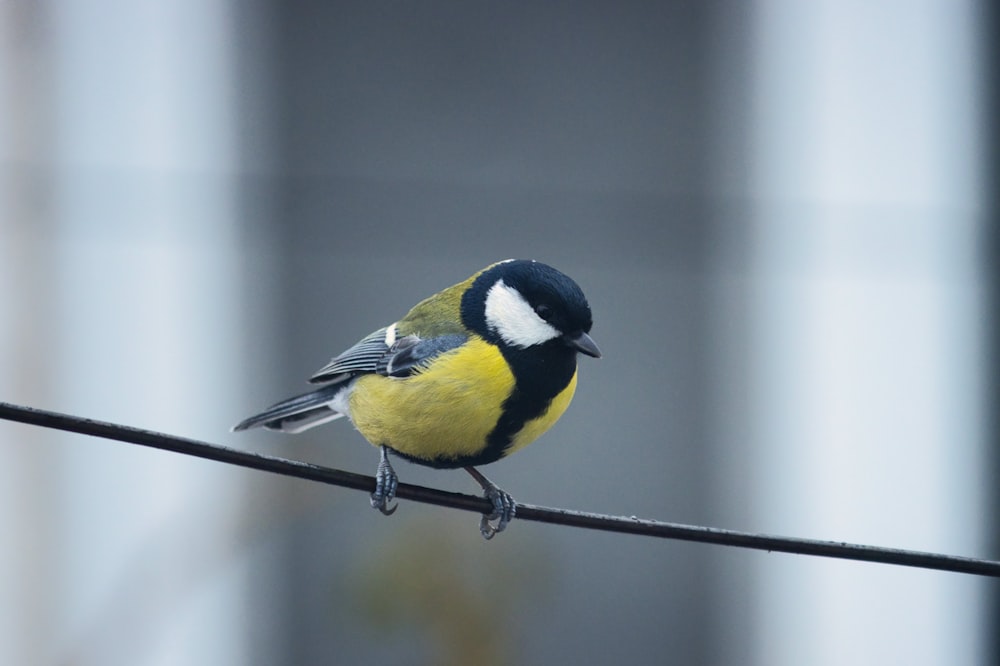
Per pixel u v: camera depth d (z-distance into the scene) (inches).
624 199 495.5
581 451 483.5
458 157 495.5
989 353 486.3
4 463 466.6
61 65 478.6
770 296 491.5
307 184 492.7
